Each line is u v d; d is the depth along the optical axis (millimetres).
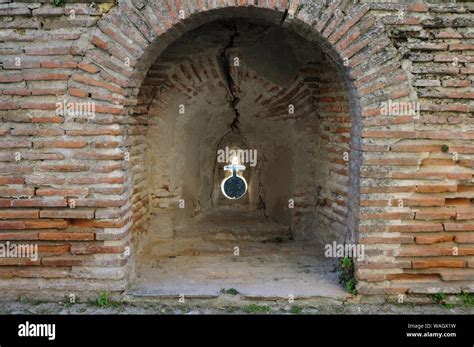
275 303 4047
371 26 3795
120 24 3787
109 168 3863
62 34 3787
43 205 3875
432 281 4008
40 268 3961
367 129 3852
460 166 3902
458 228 3926
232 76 5555
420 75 3840
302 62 5266
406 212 3906
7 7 3775
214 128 6543
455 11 3811
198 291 4098
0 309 3848
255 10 3891
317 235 5613
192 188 6480
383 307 3967
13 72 3812
